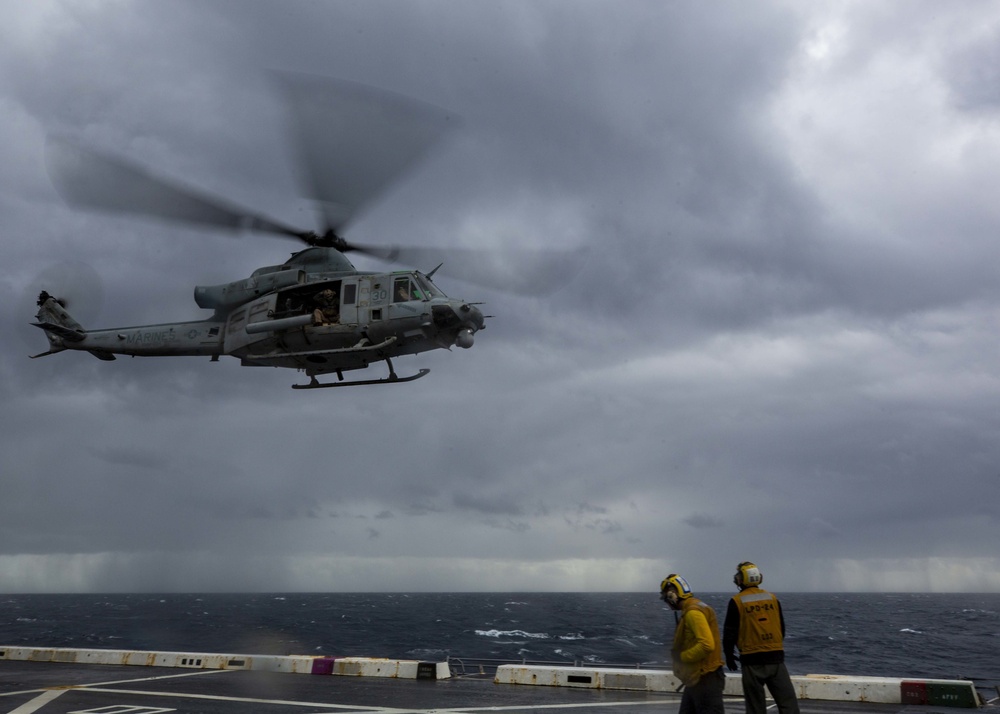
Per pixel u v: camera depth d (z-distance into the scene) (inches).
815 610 4891.7
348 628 2647.6
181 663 585.3
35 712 384.8
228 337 595.8
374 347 546.6
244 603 6264.8
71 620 3255.4
